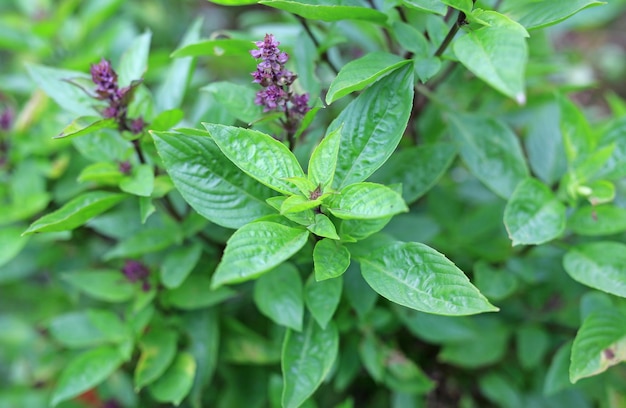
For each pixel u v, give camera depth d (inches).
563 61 22.6
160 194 13.6
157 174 14.4
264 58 12.2
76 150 17.6
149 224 15.9
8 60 28.1
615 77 31.2
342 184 12.2
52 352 18.4
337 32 14.9
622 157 14.4
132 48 14.2
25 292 20.0
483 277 15.2
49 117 17.0
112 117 13.1
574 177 14.3
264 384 17.3
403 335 18.0
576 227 14.2
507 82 10.8
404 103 12.1
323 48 14.6
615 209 14.1
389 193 10.9
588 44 33.3
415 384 16.0
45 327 18.5
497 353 16.8
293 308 13.5
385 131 12.2
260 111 13.4
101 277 15.6
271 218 11.9
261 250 11.1
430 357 18.2
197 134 12.8
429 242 17.0
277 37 15.9
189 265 14.5
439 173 14.3
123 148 14.5
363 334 16.0
